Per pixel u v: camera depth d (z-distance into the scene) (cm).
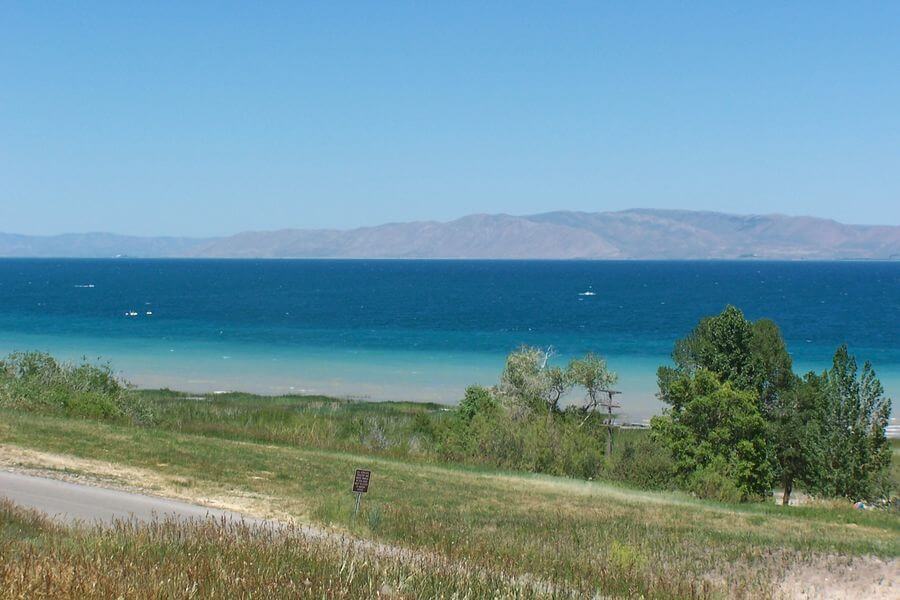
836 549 1767
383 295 19438
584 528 1856
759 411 3481
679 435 3412
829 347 9338
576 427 3734
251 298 17675
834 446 3262
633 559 1441
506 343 9300
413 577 905
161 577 768
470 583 959
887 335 10662
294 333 10194
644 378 6781
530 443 3447
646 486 3259
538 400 4169
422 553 1227
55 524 1228
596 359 4375
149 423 3372
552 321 12431
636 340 9700
